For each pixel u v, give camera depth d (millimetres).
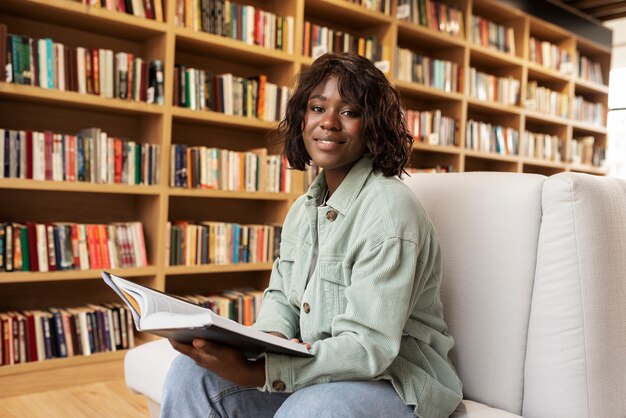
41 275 2617
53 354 2705
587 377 1248
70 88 2711
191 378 1220
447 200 1481
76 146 2727
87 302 3109
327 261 1211
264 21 3375
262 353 1062
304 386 1071
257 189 3383
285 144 1431
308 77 1301
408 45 4621
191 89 3119
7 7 2672
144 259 2979
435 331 1243
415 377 1144
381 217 1134
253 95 3371
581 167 5836
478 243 1399
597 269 1267
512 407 1320
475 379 1373
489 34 4832
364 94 1228
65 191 3041
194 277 3512
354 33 4227
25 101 2797
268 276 3652
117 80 2859
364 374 1069
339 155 1250
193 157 3111
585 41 5758
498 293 1355
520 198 1354
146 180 2949
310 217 1328
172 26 2980
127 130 3217
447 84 4461
